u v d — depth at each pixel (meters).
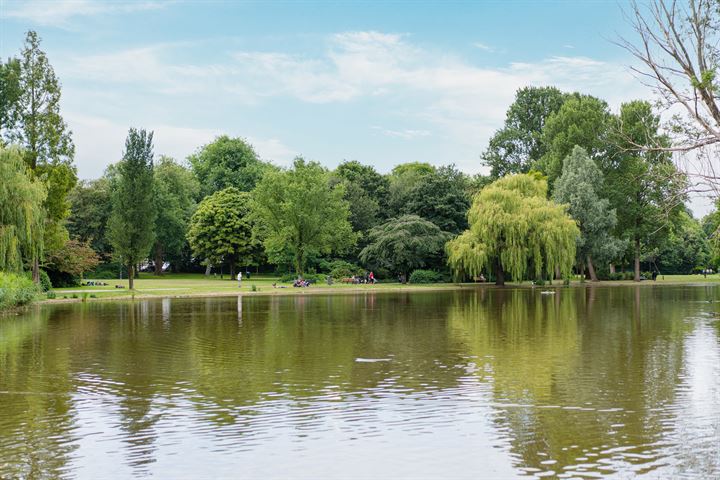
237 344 25.72
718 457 11.86
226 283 80.06
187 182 109.69
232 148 114.69
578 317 36.12
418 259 75.62
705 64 14.45
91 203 99.25
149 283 79.44
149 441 13.04
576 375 19.16
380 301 50.03
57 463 11.83
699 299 50.81
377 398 16.39
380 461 11.83
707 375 19.08
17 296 41.84
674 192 14.73
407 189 90.31
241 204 94.56
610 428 13.70
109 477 11.16
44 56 53.59
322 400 16.20
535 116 105.38
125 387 17.84
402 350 23.98
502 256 65.25
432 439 13.04
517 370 20.00
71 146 54.41
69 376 19.42
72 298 52.12
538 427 13.79
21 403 16.11
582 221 76.75
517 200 66.62
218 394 16.92
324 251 79.00
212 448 12.59
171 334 28.98
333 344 25.61
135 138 60.97
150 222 61.47
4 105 51.66
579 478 10.93
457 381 18.38
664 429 13.60
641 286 73.75
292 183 75.69
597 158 85.00
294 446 12.66
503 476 11.07
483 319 35.19
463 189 93.12
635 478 10.89
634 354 22.86
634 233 84.12
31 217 42.69
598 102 89.62
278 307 44.34
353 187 89.88
